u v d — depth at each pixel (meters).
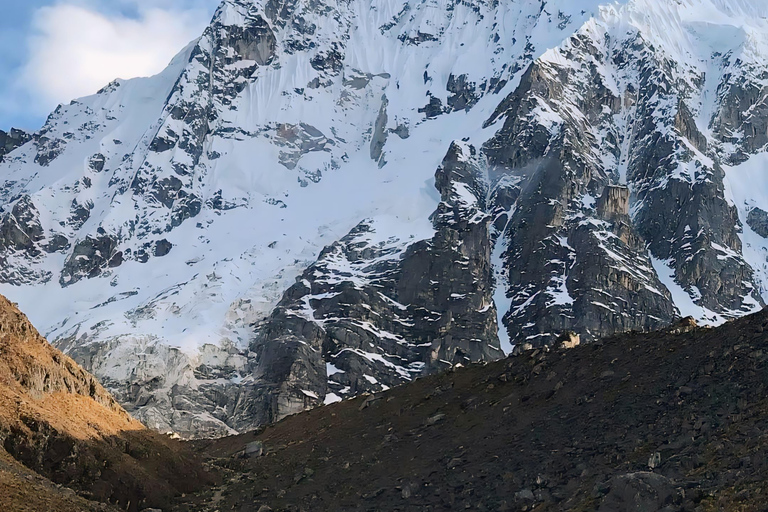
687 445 64.38
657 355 81.31
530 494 64.38
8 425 72.19
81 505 66.62
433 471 74.88
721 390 70.69
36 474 69.19
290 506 74.00
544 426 76.25
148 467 79.19
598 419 74.06
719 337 79.75
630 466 63.62
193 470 82.06
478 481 70.44
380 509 70.06
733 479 56.47
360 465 80.75
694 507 54.84
